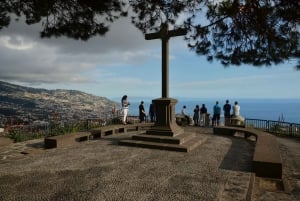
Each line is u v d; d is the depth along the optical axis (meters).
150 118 21.20
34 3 10.06
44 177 6.71
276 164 7.08
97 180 6.48
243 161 8.50
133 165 7.84
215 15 10.35
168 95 11.27
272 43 10.95
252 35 11.16
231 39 11.34
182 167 7.65
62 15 10.83
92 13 10.63
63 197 5.45
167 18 10.38
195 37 10.95
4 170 7.32
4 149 10.74
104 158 8.67
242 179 6.61
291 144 13.73
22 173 7.05
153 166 7.74
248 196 5.52
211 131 16.81
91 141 11.92
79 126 16.94
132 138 11.18
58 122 16.30
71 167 7.62
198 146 10.92
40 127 15.16
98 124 18.36
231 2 9.58
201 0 10.01
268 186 6.56
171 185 6.15
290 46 10.70
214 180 6.52
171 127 10.98
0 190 5.82
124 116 18.91
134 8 10.45
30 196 5.50
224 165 7.93
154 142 10.60
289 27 10.36
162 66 11.21
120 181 6.42
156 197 5.46
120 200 5.31
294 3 9.50
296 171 8.22
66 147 10.54
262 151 8.38
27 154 9.38
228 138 13.76
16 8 10.49
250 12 10.28
